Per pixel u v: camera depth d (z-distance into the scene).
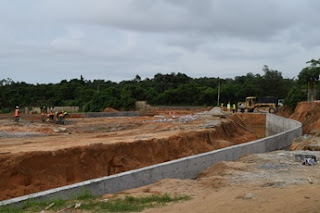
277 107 58.09
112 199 9.26
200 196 9.41
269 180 10.95
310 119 37.72
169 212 7.84
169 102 87.81
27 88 82.44
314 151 17.66
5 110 62.50
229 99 87.19
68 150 17.27
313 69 48.12
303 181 10.69
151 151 21.70
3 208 8.00
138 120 46.81
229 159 16.52
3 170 14.54
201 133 27.84
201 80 114.00
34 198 8.86
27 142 22.94
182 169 13.62
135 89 87.38
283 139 23.05
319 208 7.10
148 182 12.03
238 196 8.91
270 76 91.94
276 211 7.25
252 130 47.50
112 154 19.02
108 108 66.38
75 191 9.72
